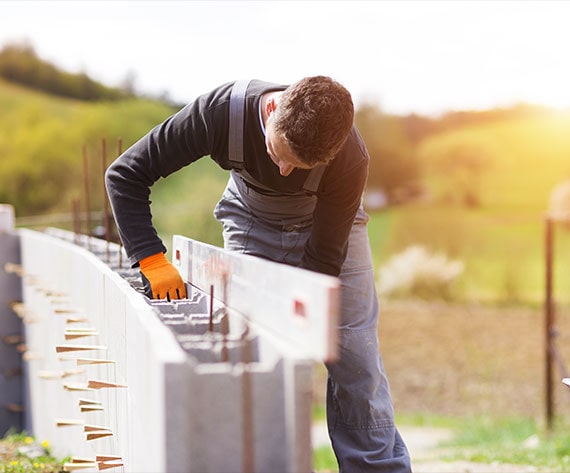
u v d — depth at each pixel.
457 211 21.27
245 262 2.53
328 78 2.81
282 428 2.13
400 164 22.80
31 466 5.47
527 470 5.80
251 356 2.39
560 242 16.70
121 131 21.50
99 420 4.13
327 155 2.79
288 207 3.56
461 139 22.25
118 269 4.62
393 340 13.98
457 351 13.16
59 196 20.23
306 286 2.00
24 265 8.04
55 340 6.02
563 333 13.98
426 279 17.41
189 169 17.61
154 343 2.21
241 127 3.17
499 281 17.62
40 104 22.44
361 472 3.46
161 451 2.05
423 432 9.16
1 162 20.48
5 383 8.20
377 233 20.39
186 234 17.06
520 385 11.30
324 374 12.80
